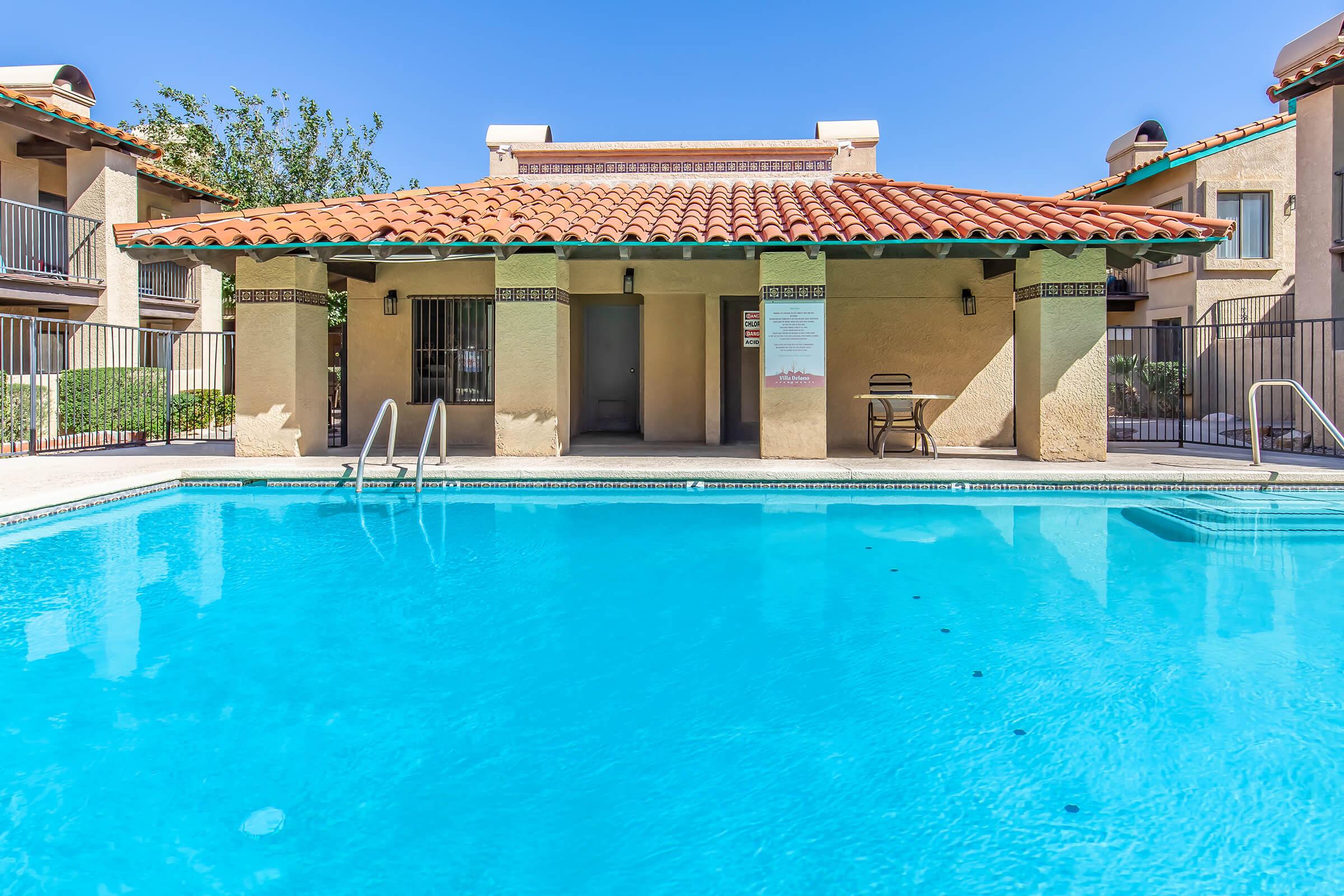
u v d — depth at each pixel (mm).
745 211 10266
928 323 11930
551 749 2898
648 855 2277
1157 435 13352
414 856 2270
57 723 3086
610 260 11883
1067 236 8688
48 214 16578
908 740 2955
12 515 6484
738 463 9102
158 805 2512
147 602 4656
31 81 16812
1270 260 17266
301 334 9977
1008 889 2113
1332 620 4336
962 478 8180
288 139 22797
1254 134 17203
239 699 3316
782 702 3301
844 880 2158
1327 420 7758
